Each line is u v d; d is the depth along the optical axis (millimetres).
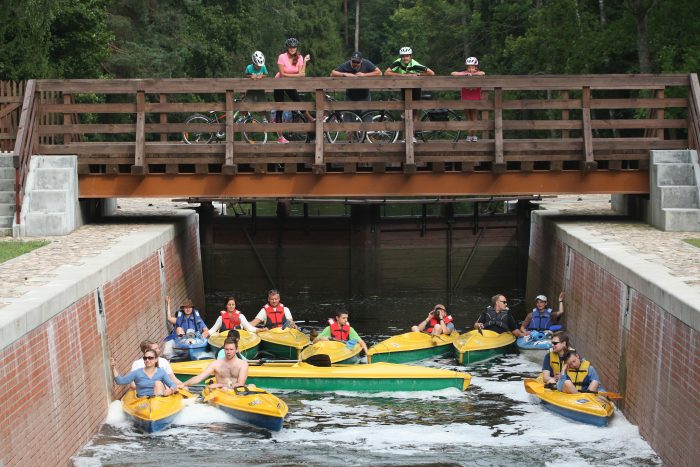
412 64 24234
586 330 20031
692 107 23266
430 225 32344
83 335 14938
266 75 24234
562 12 48969
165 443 14891
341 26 99562
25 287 14250
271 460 14320
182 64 52656
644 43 42875
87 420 14883
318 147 22609
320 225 32312
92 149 23016
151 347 16203
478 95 24219
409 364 20875
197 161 22859
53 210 22094
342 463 14188
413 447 15039
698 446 12250
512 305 30375
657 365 14258
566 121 23453
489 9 65062
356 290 32312
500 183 23328
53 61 40500
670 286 14188
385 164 23047
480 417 16672
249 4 63625
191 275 27250
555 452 14672
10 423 11453
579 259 21047
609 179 23531
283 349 21297
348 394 18203
